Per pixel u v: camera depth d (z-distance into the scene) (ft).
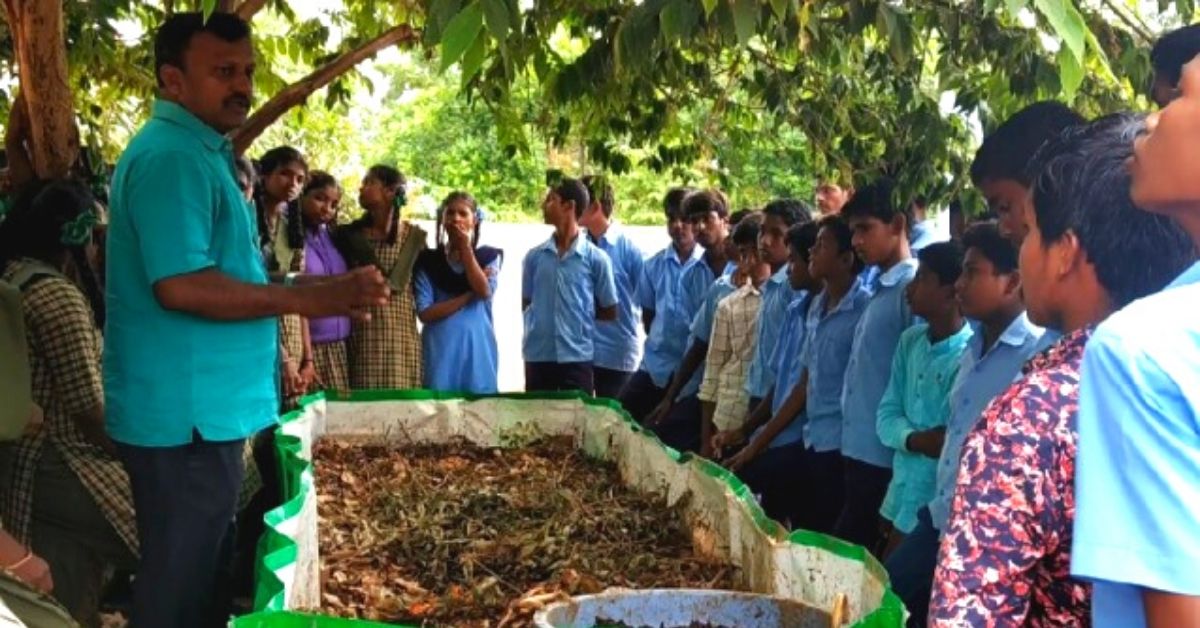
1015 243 9.25
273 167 18.88
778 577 10.02
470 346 22.36
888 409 13.03
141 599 11.21
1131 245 5.41
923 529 11.72
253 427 11.61
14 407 10.26
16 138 15.87
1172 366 3.94
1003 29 12.12
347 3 21.56
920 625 11.51
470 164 50.57
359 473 16.38
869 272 16.98
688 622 9.17
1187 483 3.85
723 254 23.12
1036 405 5.36
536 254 24.47
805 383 16.31
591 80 13.07
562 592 10.68
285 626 7.48
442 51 6.31
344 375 21.02
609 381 25.30
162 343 11.06
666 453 14.32
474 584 11.45
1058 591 5.37
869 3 10.06
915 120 14.53
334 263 20.84
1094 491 4.05
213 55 10.93
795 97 17.07
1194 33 7.86
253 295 10.85
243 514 16.14
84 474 12.40
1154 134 4.25
